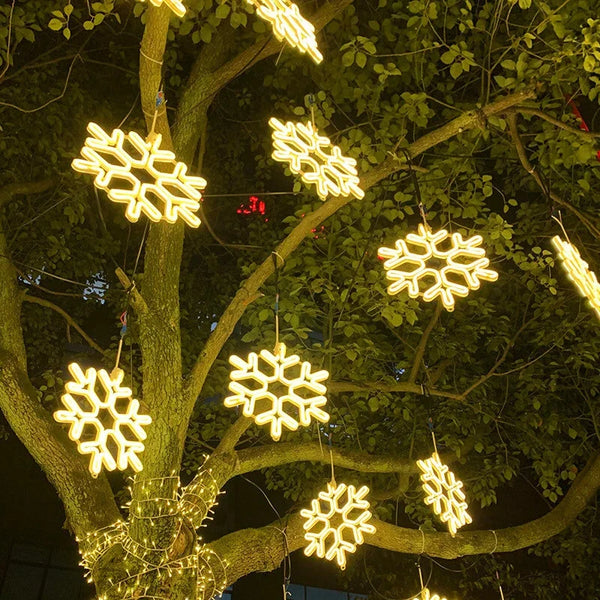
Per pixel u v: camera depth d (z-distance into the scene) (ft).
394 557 40.98
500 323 30.12
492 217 24.58
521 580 40.04
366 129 27.30
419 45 25.43
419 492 30.30
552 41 23.13
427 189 25.11
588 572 34.73
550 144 24.17
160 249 21.24
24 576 42.16
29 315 32.27
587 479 24.48
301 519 21.44
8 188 25.39
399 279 14.20
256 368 13.79
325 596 51.08
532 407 30.86
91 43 31.89
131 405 12.37
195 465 30.27
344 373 27.63
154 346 20.08
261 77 33.68
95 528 18.57
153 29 15.52
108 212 31.68
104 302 34.88
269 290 26.78
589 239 28.04
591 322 27.86
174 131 23.12
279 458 22.22
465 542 22.48
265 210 35.32
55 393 27.35
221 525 49.57
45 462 19.30
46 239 28.89
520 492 53.62
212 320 34.71
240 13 21.88
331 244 26.66
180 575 17.97
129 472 25.55
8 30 23.11
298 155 14.48
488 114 20.94
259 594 49.24
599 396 31.91
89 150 12.03
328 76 27.32
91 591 44.16
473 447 31.50
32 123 27.43
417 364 25.79
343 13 26.91
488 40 26.40
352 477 29.76
